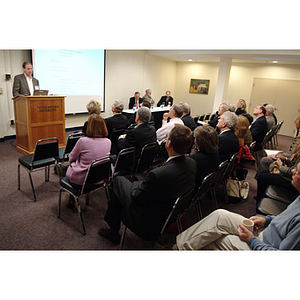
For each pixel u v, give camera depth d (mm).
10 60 4574
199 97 9734
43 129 3854
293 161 2432
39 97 3645
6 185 2834
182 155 1558
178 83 10172
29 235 2006
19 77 4105
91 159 2033
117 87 7250
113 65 6926
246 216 2539
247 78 8539
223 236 1472
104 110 6938
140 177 3326
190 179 1604
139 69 7945
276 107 8125
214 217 1501
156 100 9281
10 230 2051
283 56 5766
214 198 2625
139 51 7750
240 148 2834
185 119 3875
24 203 2479
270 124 4680
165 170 1466
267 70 8109
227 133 2480
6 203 2455
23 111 3652
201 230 1519
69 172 2055
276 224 1354
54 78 5367
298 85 7621
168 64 9445
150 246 1957
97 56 6285
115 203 1865
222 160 2471
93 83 6363
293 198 2051
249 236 1369
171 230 2062
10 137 4836
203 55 6980
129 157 2402
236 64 8672
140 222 1604
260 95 8383
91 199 2648
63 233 2062
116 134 3672
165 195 1482
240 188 2795
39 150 2416
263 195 2199
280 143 6707
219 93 7258
